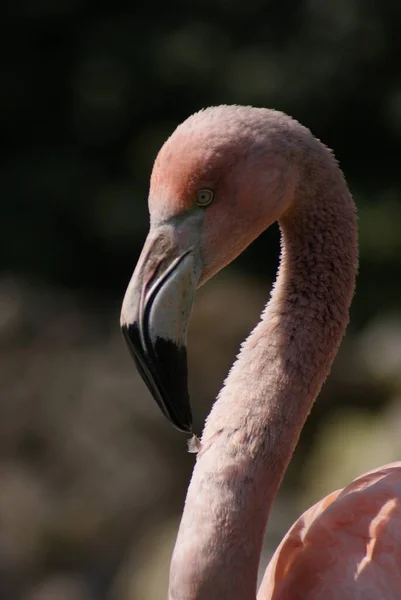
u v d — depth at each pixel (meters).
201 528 3.15
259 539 3.18
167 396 3.16
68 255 17.91
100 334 12.30
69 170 18.52
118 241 17.81
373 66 18.34
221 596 3.11
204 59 18.38
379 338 12.52
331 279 3.37
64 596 9.16
